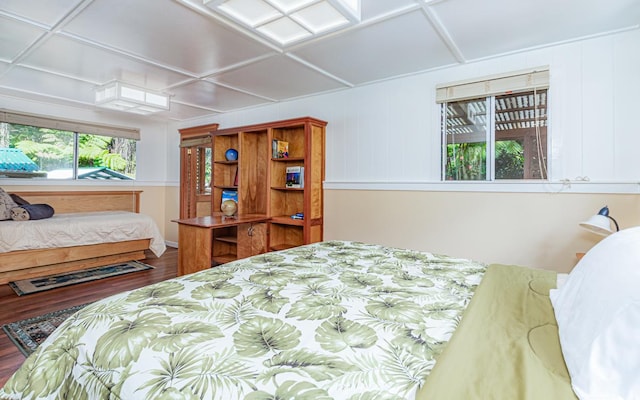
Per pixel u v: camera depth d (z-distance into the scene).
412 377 0.74
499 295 1.26
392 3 1.92
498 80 2.68
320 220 3.73
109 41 2.43
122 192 5.17
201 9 1.99
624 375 0.65
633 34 2.25
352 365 0.79
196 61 2.81
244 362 0.80
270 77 3.21
